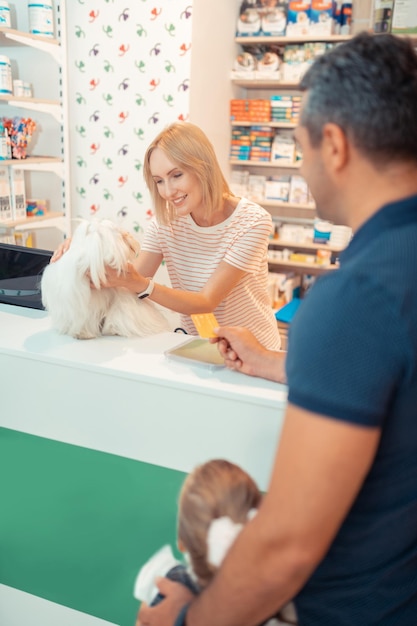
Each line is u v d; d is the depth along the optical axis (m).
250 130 4.11
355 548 0.73
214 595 0.70
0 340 1.34
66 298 1.32
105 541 1.24
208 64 3.49
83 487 1.26
